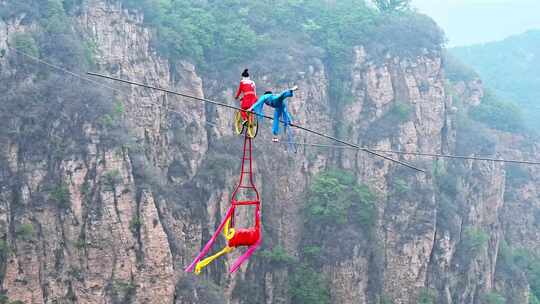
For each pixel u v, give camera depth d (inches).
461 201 3777.1
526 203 4662.9
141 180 2613.2
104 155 2491.4
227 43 3617.1
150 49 3196.4
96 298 2415.1
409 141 3700.8
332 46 3855.8
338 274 3257.9
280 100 1086.4
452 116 4138.8
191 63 3378.4
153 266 2502.5
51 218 2423.7
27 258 2357.3
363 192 3459.6
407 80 3831.2
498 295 3703.3
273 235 3412.9
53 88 2559.1
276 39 3796.8
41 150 2461.9
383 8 4382.4
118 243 2449.6
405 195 3523.6
